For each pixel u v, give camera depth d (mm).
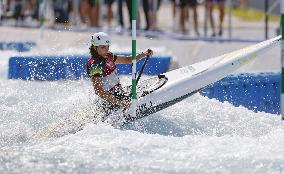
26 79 45688
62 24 73812
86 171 25703
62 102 36625
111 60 33531
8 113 35281
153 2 71250
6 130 32438
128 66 47625
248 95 40875
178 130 32719
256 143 28469
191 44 61562
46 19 76125
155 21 71125
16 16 77188
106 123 32344
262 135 31469
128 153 27375
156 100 33344
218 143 28438
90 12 71875
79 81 43219
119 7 71750
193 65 35469
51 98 38625
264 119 34406
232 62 34562
